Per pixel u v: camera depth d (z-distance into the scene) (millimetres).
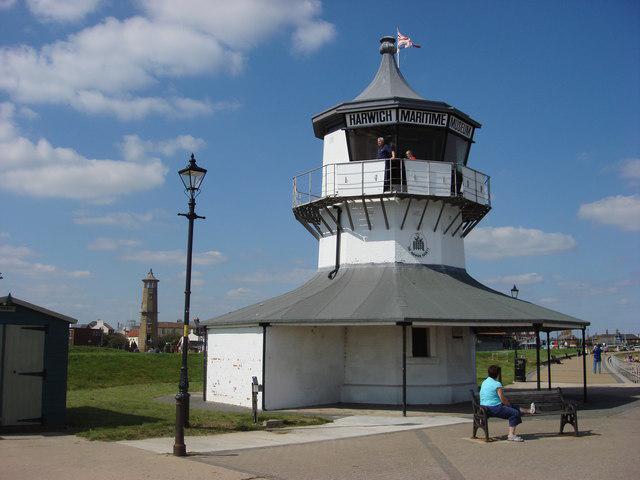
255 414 16375
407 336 21469
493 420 16984
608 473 9992
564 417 14172
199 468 10414
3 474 9875
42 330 14992
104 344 79938
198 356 40000
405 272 22016
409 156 22625
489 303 20188
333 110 23531
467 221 24812
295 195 24453
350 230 23000
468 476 9836
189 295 15375
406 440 13602
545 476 9805
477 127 24562
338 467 10586
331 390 21641
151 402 21688
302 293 22531
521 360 33844
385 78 25141
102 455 11578
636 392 25641
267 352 20031
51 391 14953
